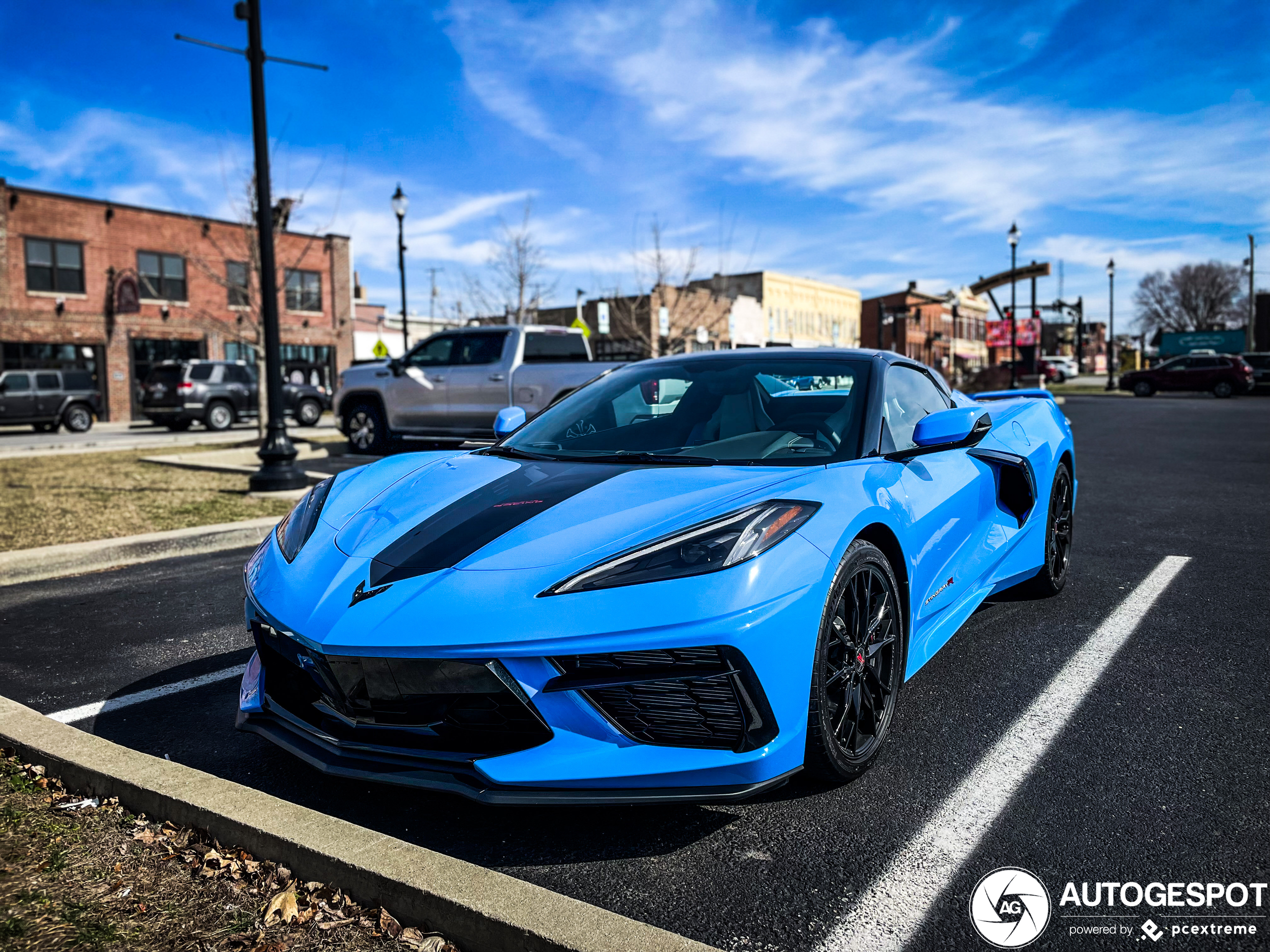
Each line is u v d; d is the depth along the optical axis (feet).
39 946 5.61
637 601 6.63
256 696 8.14
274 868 6.50
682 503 7.66
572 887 6.34
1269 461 32.30
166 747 9.06
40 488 29.66
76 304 85.81
